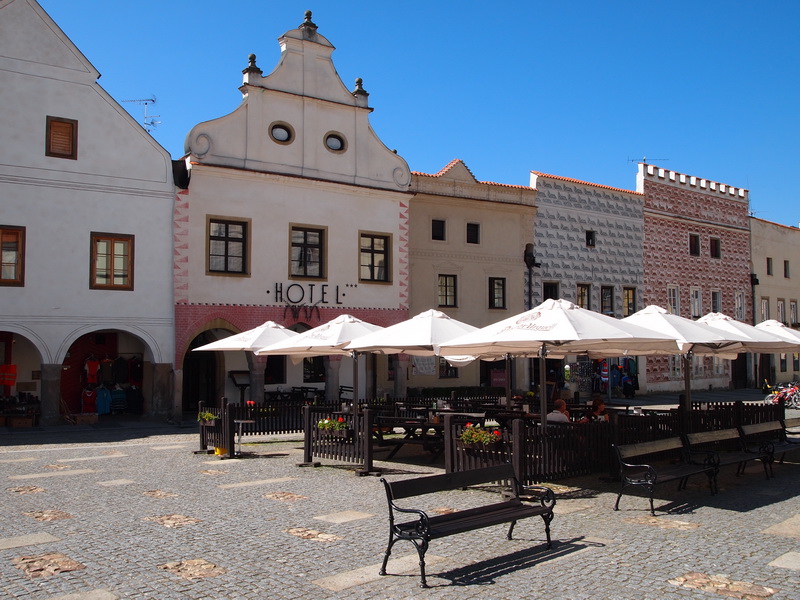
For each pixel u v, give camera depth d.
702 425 15.88
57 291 21.88
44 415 21.69
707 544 8.53
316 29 27.47
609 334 11.43
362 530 9.15
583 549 8.30
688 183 42.25
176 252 23.86
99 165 22.75
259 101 25.81
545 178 34.91
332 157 27.44
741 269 45.84
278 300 25.80
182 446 17.80
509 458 11.65
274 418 18.98
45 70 22.05
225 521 9.63
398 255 28.81
